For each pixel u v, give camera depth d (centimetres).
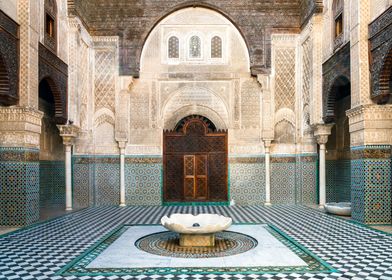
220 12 774
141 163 768
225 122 779
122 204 752
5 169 494
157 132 772
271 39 764
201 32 785
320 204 692
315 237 423
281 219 560
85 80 748
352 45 529
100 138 765
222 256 345
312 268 306
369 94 505
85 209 697
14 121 491
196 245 385
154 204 763
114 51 766
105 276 288
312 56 680
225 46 784
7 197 496
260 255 347
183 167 778
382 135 501
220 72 778
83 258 338
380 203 504
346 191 693
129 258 338
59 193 724
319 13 671
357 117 521
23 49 495
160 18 769
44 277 284
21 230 470
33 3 510
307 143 742
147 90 777
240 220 553
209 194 775
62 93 636
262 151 766
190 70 780
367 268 304
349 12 548
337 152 735
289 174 765
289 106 767
